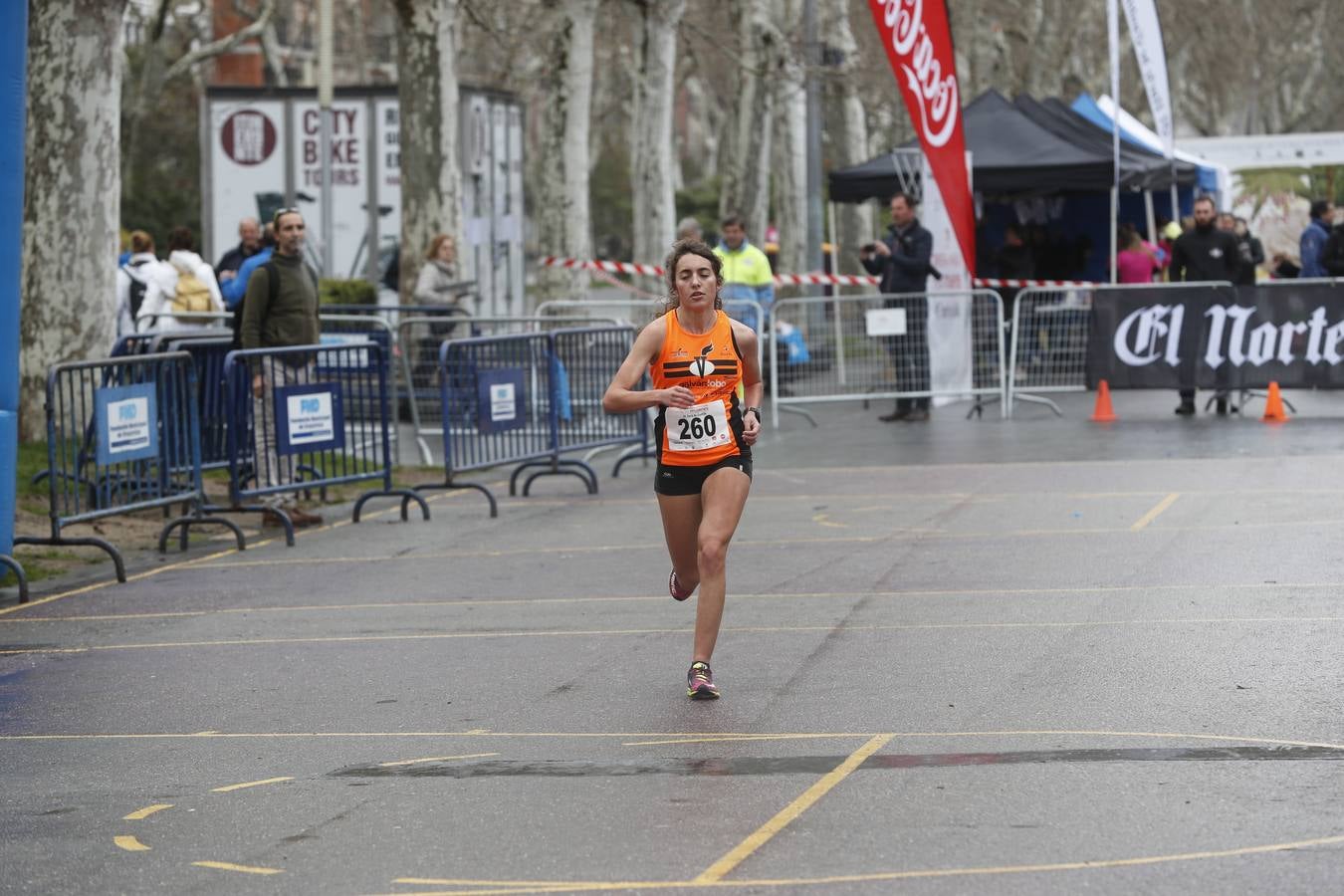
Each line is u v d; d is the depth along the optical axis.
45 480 39.84
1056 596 26.41
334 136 79.19
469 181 77.69
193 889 14.60
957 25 133.38
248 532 37.19
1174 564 28.72
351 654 24.31
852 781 16.97
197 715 21.11
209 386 37.94
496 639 24.94
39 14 45.12
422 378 50.81
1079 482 39.66
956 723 19.12
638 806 16.41
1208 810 15.62
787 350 57.72
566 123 76.69
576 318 47.97
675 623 25.53
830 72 82.50
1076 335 54.56
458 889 14.31
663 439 21.39
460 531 36.28
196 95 128.75
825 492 39.88
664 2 80.31
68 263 45.25
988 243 80.50
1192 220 65.62
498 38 77.88
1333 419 51.22
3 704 22.05
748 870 14.44
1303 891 13.48
